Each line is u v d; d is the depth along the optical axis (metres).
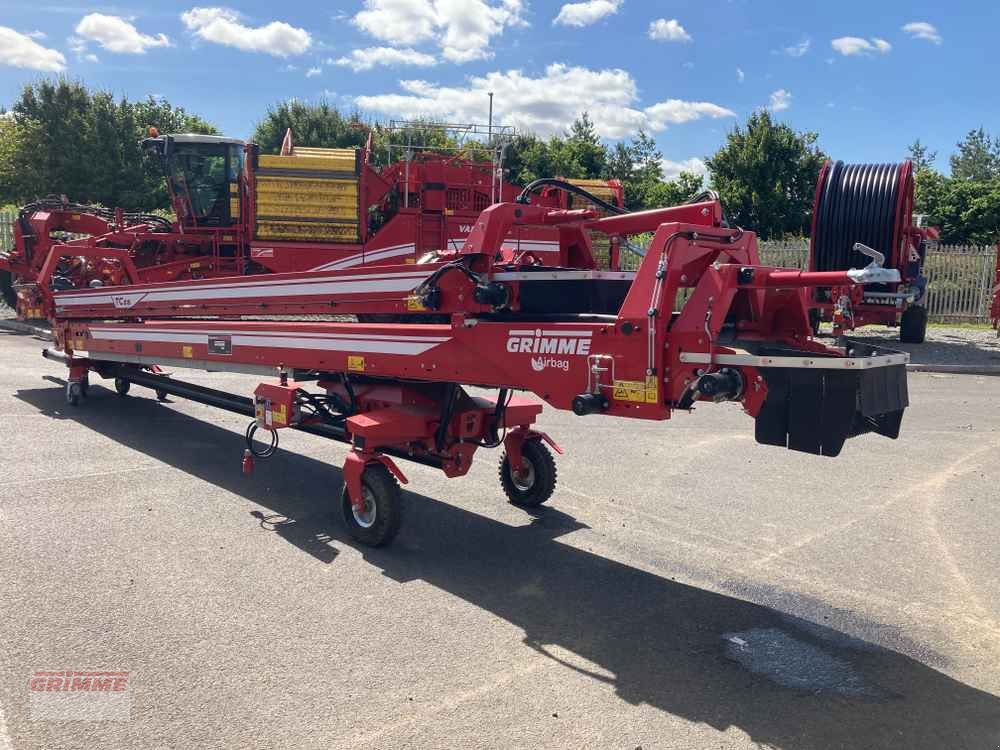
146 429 8.46
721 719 3.34
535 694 3.50
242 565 4.86
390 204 15.99
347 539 5.39
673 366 4.01
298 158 15.43
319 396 6.36
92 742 3.04
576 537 5.56
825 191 16.73
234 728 3.16
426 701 3.41
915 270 17.20
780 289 4.47
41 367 12.18
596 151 51.12
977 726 3.33
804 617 4.34
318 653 3.80
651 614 4.35
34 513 5.63
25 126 40.31
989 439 8.77
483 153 16.03
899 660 3.89
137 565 4.78
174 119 52.66
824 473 7.33
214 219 16.53
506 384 4.79
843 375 3.72
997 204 39.59
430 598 4.48
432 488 6.73
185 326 7.48
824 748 3.15
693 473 7.28
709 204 4.32
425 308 5.24
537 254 5.51
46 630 3.91
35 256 15.54
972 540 5.56
